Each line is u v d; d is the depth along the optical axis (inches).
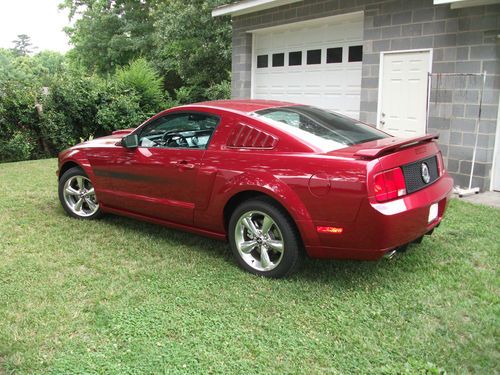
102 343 125.2
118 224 225.3
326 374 113.2
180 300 148.6
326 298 150.3
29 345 123.0
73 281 161.9
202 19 792.3
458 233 212.7
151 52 1086.4
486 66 294.0
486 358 119.0
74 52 1371.8
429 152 169.0
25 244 197.3
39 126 496.1
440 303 147.4
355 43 399.2
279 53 476.4
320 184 149.0
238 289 156.8
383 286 159.0
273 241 163.6
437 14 317.4
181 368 114.8
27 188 303.7
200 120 185.2
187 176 181.6
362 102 377.7
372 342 126.2
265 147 165.3
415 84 338.3
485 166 301.3
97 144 221.6
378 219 143.3
